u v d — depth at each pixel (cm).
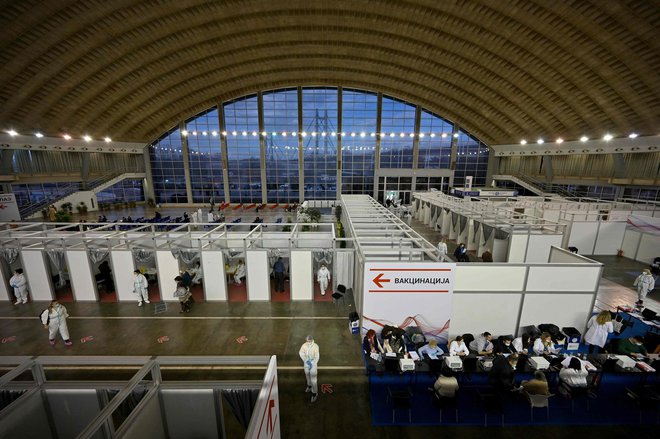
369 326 838
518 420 608
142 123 3266
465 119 3450
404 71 3056
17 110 2342
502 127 3316
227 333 908
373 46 2825
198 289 1200
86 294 1102
